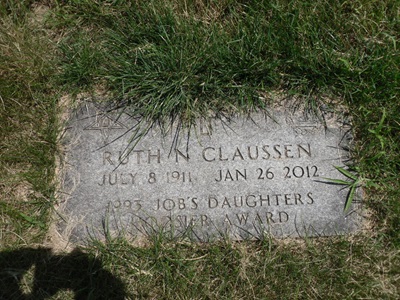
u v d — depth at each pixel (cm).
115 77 83
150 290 78
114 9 88
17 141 83
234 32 87
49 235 79
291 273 77
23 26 88
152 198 79
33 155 82
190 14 87
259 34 84
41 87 85
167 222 78
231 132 81
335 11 87
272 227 78
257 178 79
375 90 83
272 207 78
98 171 80
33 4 91
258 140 81
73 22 89
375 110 83
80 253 78
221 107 82
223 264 78
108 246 77
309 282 77
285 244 78
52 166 81
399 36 87
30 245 79
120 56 85
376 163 81
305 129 82
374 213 80
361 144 82
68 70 85
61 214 79
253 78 84
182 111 82
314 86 84
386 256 78
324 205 79
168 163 80
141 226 78
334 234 78
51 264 78
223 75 83
